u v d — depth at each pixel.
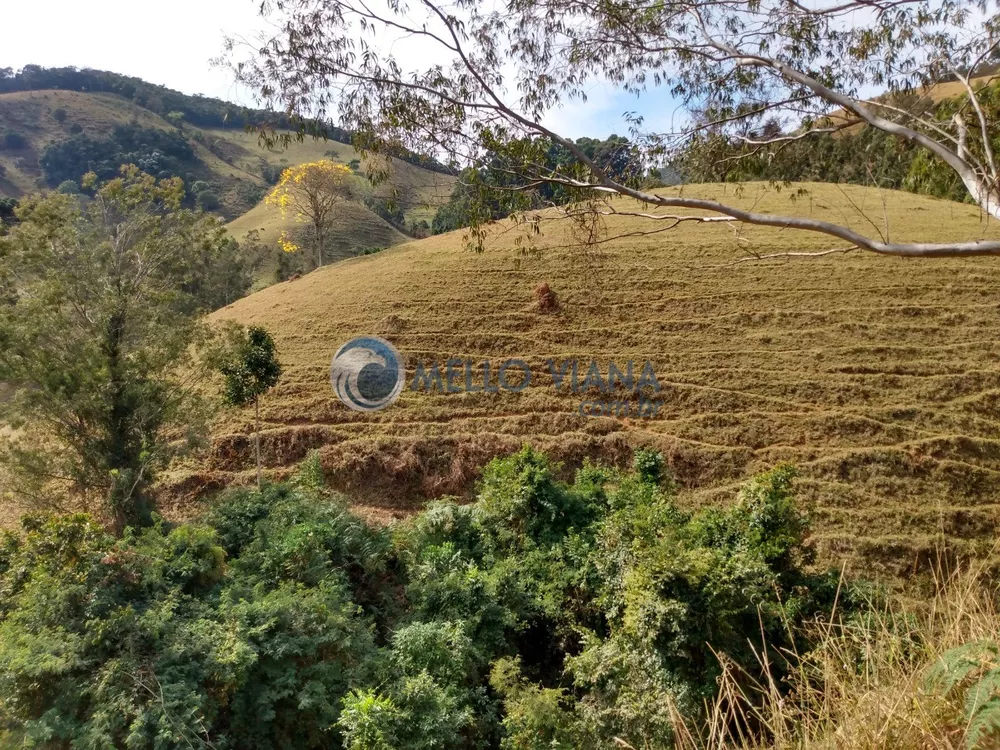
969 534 19.05
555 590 15.47
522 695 12.03
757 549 13.37
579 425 24.86
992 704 3.69
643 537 13.57
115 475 17.03
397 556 17.45
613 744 10.90
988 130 8.95
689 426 24.17
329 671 12.02
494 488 18.89
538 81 10.48
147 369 18.62
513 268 34.50
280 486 18.92
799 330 28.17
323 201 52.09
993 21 9.17
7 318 16.81
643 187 10.93
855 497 20.48
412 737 10.73
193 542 13.84
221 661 10.83
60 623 10.87
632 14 10.02
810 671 5.78
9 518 21.34
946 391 24.30
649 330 29.36
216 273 50.50
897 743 4.07
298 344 31.20
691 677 11.01
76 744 9.43
